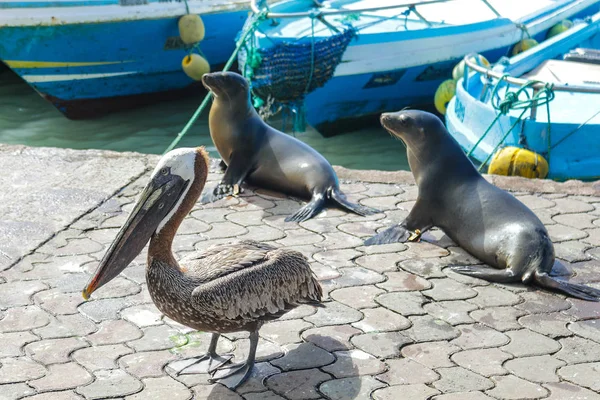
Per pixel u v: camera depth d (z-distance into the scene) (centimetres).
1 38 1559
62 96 1655
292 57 1377
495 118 1165
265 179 934
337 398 561
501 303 695
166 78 1745
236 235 819
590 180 1207
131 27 1627
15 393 561
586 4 1792
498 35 1564
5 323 649
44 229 817
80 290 704
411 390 571
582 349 626
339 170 995
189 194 564
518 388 575
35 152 1023
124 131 1622
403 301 695
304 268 586
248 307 552
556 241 811
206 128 1641
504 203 776
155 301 567
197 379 582
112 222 841
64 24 1561
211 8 1708
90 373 587
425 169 805
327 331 646
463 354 617
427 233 840
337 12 1389
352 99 1527
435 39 1495
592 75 1416
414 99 1588
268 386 575
